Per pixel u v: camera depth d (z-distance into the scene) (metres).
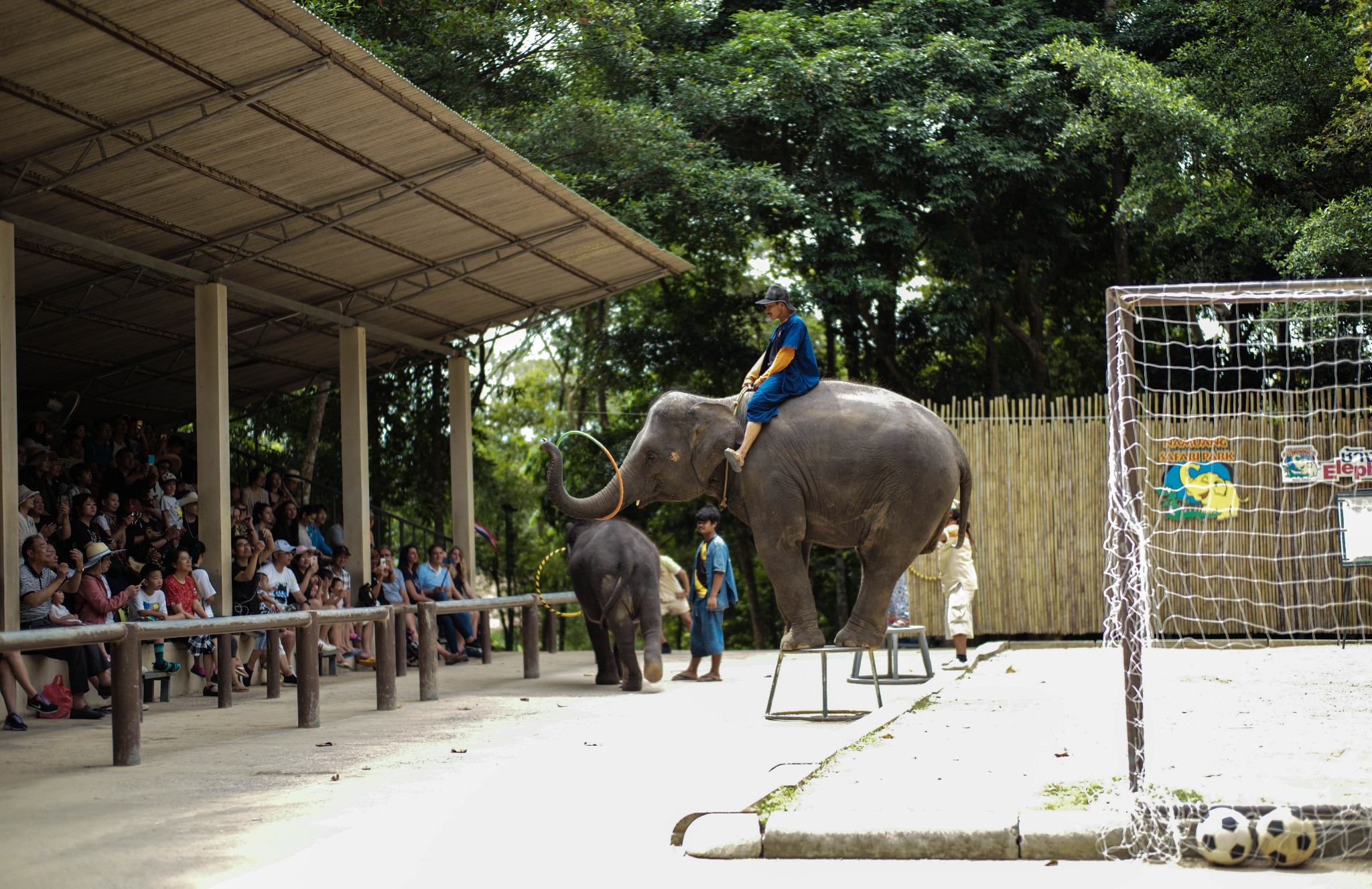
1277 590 16.25
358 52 10.09
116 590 12.01
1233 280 21.75
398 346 19.45
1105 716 8.36
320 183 12.76
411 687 13.05
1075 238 23.84
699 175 21.31
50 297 14.99
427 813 5.86
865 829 4.91
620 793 6.27
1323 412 16.31
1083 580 16.92
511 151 12.58
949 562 13.73
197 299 14.02
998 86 23.39
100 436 15.41
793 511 8.92
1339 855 4.71
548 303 18.28
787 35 23.12
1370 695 9.62
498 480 31.72
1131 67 20.44
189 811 6.03
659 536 27.53
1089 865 4.70
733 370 25.14
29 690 10.04
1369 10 17.58
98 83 9.91
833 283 21.91
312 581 15.05
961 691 10.27
